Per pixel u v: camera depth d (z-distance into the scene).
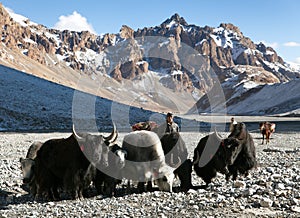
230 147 10.45
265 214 6.89
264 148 22.39
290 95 172.00
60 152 9.91
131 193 10.39
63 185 10.17
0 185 11.63
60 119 55.34
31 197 10.55
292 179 9.62
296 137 33.47
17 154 19.56
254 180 10.01
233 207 7.45
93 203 8.78
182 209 7.56
